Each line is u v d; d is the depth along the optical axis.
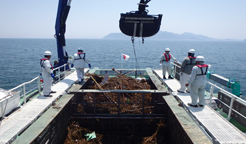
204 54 71.56
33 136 4.49
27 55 57.00
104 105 8.21
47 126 5.13
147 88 9.52
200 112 5.90
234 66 40.19
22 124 5.11
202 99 6.25
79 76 9.25
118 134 7.35
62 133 6.45
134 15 6.91
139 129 7.50
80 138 6.80
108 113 7.82
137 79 11.48
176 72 10.12
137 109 7.98
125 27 7.20
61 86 8.55
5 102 5.59
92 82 10.65
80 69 9.43
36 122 5.16
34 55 57.06
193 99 6.19
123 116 7.46
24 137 4.44
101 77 11.26
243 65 41.72
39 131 4.71
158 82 9.23
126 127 7.49
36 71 31.19
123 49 88.81
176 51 84.69
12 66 35.88
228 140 4.43
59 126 6.15
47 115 5.61
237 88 7.54
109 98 8.61
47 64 6.80
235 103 5.99
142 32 7.24
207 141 4.39
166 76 10.62
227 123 5.23
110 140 6.95
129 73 11.91
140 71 12.51
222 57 59.78
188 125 5.14
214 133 4.71
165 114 7.28
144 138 6.96
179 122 5.34
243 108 5.58
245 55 68.81
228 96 6.49
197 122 5.48
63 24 11.40
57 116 5.95
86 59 9.22
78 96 8.54
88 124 7.51
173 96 7.37
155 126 7.47
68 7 10.90
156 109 8.00
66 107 6.89
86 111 8.07
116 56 54.09
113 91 7.45
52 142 5.57
